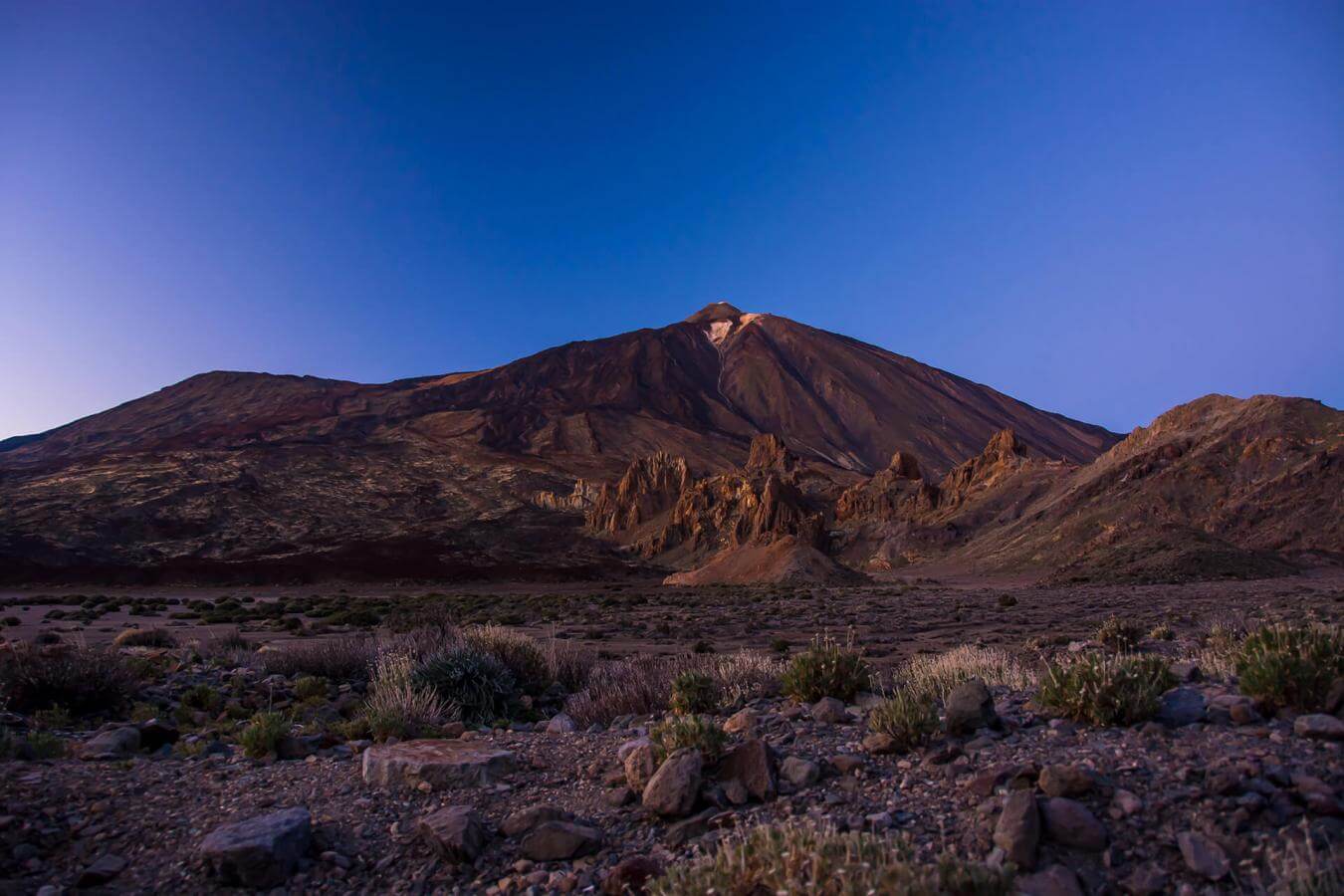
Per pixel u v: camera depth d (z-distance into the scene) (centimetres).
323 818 709
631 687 1314
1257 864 461
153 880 611
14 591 10838
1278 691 682
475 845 634
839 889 447
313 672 1972
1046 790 570
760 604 6294
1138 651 1872
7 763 876
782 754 754
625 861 571
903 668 1580
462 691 1370
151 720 1194
